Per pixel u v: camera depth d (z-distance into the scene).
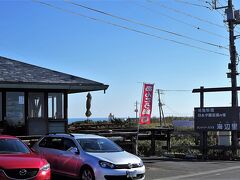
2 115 19.19
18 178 10.34
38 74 19.42
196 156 23.78
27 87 18.08
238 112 23.66
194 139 30.94
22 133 19.53
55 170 14.18
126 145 23.14
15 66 19.94
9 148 11.89
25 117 19.66
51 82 18.56
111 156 12.93
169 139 25.88
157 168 18.48
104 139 14.25
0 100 19.20
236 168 18.97
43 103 20.08
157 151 25.47
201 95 25.28
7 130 19.16
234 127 23.70
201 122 24.81
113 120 39.69
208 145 25.31
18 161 10.64
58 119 20.39
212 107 24.52
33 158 11.12
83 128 28.17
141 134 25.06
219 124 24.19
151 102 21.80
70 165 13.55
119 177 12.53
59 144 14.34
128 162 12.80
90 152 13.26
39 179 10.73
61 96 20.47
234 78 26.52
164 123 62.31
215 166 19.64
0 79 17.72
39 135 19.36
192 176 16.16
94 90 19.97
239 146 23.83
